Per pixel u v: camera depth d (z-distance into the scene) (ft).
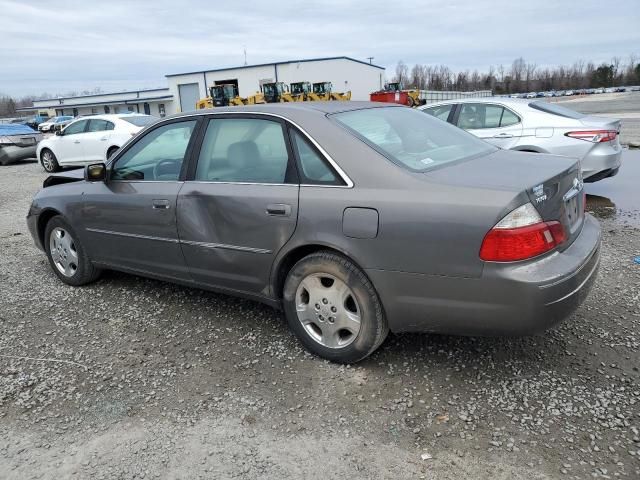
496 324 8.71
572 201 9.99
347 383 9.93
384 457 7.98
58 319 13.35
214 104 100.22
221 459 8.10
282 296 11.23
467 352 10.77
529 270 8.39
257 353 11.20
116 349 11.66
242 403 9.48
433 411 8.98
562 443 8.04
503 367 10.16
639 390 9.22
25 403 9.77
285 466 7.89
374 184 9.46
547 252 8.64
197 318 13.06
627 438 8.07
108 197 13.57
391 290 9.38
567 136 22.17
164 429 8.86
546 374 9.85
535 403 9.03
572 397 9.13
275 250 10.61
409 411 9.02
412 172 9.45
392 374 10.13
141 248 13.19
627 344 10.72
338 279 9.99
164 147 12.71
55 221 15.37
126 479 7.77
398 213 9.05
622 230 19.01
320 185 10.00
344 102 12.26
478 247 8.47
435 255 8.81
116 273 16.70
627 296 12.98
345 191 9.69
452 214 8.64
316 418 8.96
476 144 12.06
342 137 10.08
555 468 7.55
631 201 23.77
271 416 9.08
